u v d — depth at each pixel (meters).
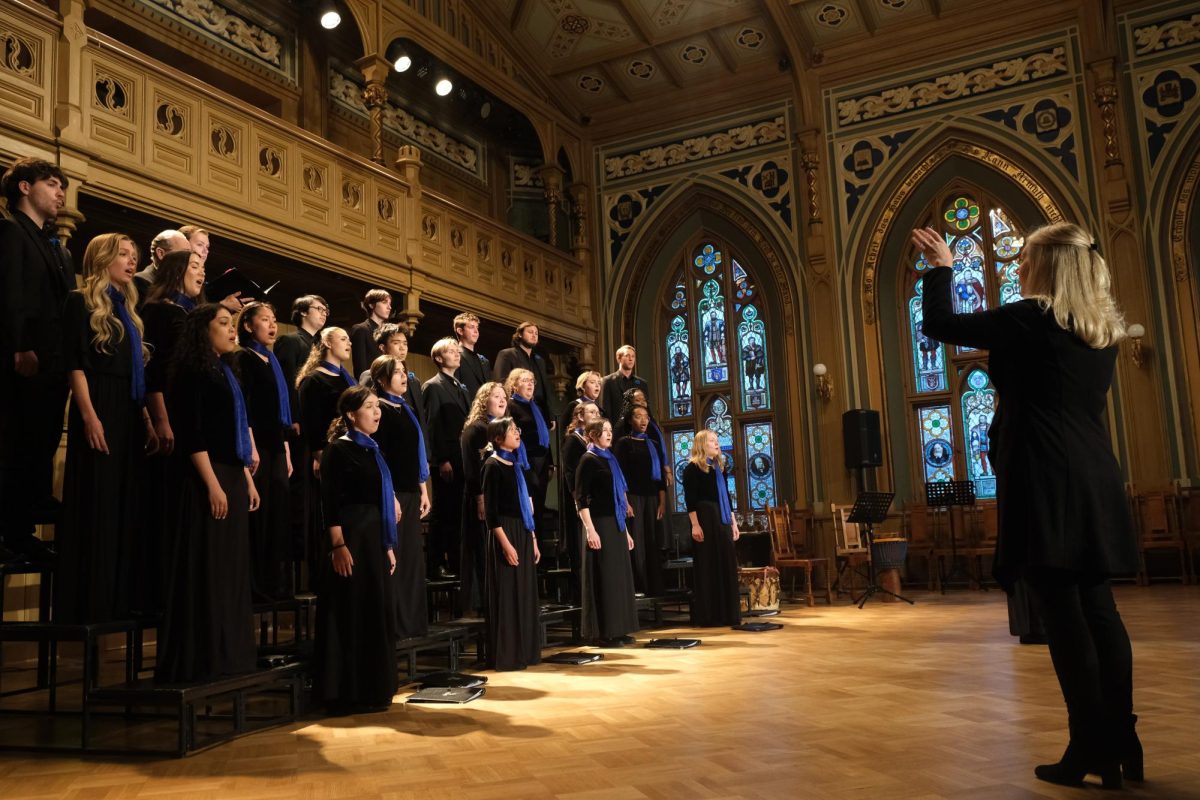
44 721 4.62
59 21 7.33
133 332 4.34
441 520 7.43
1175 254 11.64
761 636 7.48
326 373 5.83
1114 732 2.71
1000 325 2.85
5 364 4.40
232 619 4.24
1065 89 12.36
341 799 3.01
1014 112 12.65
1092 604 2.77
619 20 13.74
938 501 11.56
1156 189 11.77
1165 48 11.90
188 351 4.27
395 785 3.16
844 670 5.40
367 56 11.13
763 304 14.31
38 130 7.07
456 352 7.50
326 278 10.21
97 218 8.02
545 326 13.63
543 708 4.54
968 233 13.20
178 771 3.50
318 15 11.93
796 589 13.21
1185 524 11.17
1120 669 2.72
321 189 9.84
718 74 14.58
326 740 4.00
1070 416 2.77
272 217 9.10
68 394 4.62
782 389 14.02
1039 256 2.92
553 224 14.45
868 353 13.32
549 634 8.14
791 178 14.02
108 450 4.18
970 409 12.98
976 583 12.12
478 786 3.09
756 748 3.46
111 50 7.68
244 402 4.44
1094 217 12.06
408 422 5.83
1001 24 12.77
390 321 11.15
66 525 4.12
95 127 7.51
